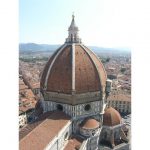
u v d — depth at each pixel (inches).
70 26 3533.5
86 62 3383.4
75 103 3235.7
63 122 3056.1
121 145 3499.0
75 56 3316.9
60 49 3499.0
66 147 2950.3
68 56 3346.5
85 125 3253.0
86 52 3469.5
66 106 3289.9
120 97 4768.7
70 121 3189.0
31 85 6077.8
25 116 4156.0
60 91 3307.1
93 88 3388.3
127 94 4894.2
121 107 4746.6
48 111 3415.4
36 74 7096.5
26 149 2228.1
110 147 3417.8
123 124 3769.7
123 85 5403.5
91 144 3270.2
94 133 3245.6
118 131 3612.2
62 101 3319.4
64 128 2960.1
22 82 5974.4
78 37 3523.6
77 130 3321.9
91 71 3388.3
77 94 3238.2
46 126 2810.0
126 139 3590.1
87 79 3326.8
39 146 2375.7
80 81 3265.3
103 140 3563.0
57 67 3371.1
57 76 3339.1
